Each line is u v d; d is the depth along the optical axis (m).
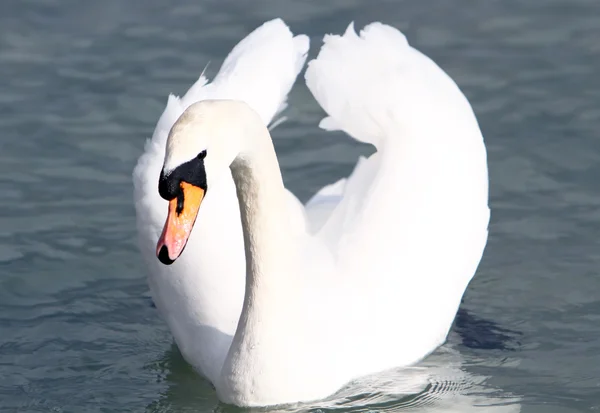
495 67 18.62
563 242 15.08
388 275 12.59
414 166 13.24
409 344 12.70
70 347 13.50
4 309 14.17
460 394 12.29
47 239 15.35
